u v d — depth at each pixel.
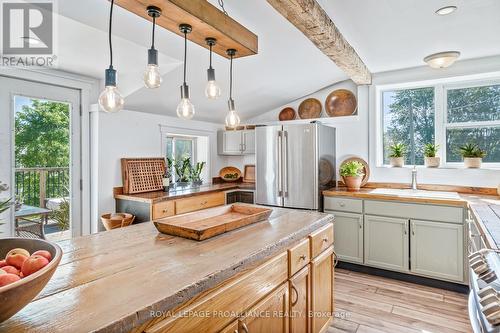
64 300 0.84
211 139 4.51
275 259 1.39
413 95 3.62
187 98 1.74
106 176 3.13
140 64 2.73
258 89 3.74
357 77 3.41
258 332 1.26
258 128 3.69
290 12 1.90
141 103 3.32
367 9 2.17
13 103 2.52
